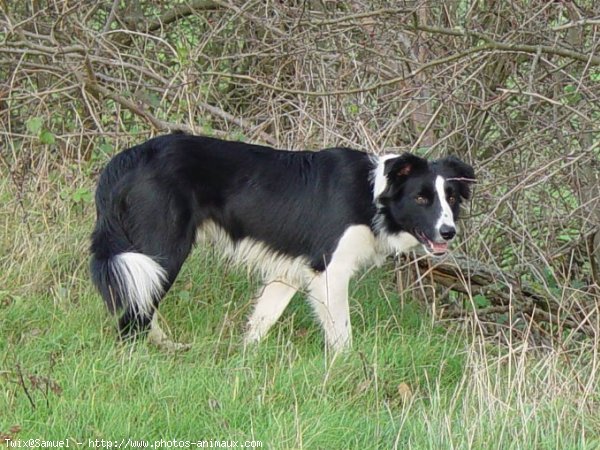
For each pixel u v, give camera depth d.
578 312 12.21
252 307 11.35
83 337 9.90
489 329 12.30
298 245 10.90
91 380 8.90
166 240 10.46
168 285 10.53
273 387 9.12
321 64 12.75
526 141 11.88
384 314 11.56
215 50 14.68
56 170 12.68
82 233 11.90
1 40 13.30
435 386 9.73
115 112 13.44
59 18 12.57
